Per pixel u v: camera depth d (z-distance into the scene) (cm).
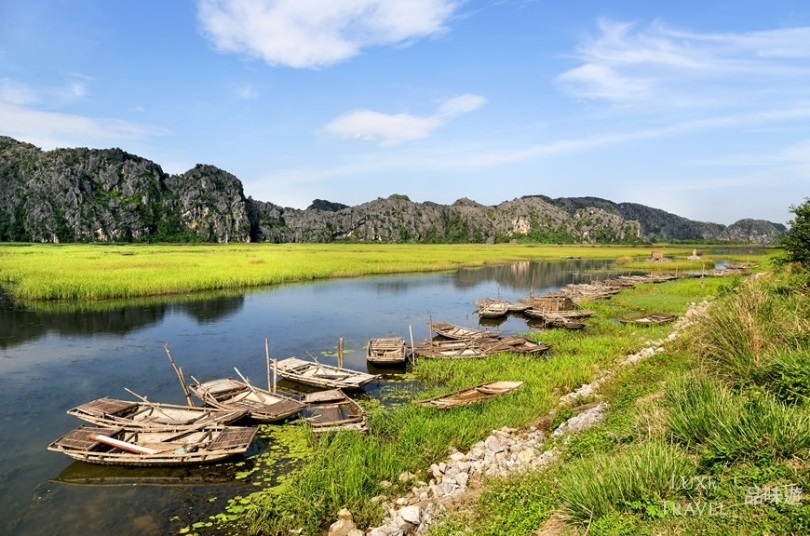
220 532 911
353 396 1652
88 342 2441
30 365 2041
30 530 920
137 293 3838
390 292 4472
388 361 1991
